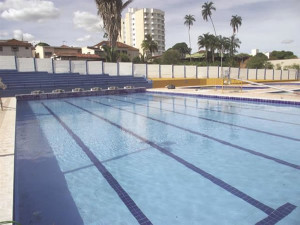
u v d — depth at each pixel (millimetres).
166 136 5711
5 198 2227
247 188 3088
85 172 3680
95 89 15195
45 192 3053
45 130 6387
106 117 8172
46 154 4539
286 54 62938
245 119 7586
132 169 3779
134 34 86562
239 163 3957
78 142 5301
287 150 4586
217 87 20797
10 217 1932
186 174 3559
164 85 19938
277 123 6949
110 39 24094
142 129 6441
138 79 19125
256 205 2676
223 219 2426
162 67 21234
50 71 16312
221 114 8508
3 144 3924
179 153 4508
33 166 3951
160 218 2475
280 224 2311
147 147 4895
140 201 2820
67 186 3217
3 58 14805
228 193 2963
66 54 36594
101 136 5785
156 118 7934
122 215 2541
